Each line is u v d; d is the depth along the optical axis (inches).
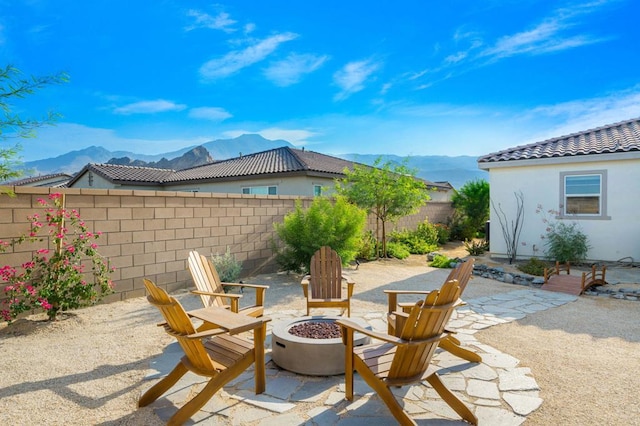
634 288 297.6
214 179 652.7
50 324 201.6
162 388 123.5
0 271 195.5
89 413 118.6
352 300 267.1
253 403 123.2
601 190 408.2
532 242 447.8
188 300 262.2
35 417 116.1
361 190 451.8
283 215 371.9
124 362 157.4
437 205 702.5
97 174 766.5
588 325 211.6
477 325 208.7
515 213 458.3
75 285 217.8
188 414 110.0
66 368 151.3
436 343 112.7
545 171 439.5
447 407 121.4
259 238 350.3
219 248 316.8
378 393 113.6
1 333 189.9
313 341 144.9
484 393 130.1
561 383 140.0
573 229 421.4
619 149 388.2
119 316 220.8
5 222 206.2
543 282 319.3
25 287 201.6
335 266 220.8
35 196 217.0
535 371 150.6
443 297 103.7
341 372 144.6
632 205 393.4
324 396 128.2
